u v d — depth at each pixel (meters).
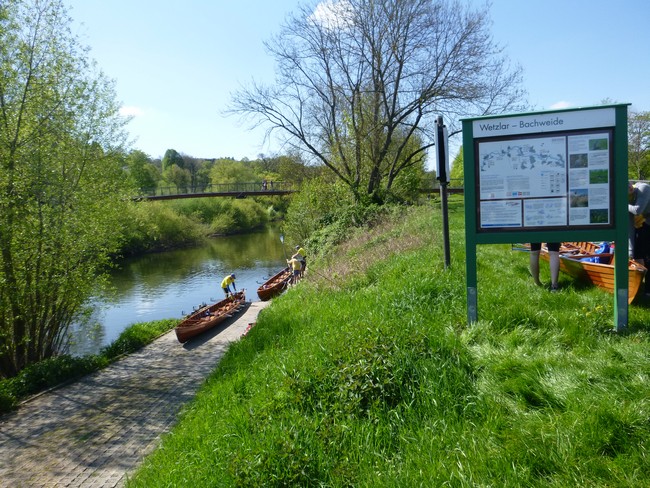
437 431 3.16
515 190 4.49
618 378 3.22
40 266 11.02
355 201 22.86
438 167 6.50
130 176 13.95
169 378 8.78
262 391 4.61
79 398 7.94
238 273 30.12
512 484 2.46
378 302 6.17
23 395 8.37
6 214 9.91
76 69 11.31
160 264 34.75
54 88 10.94
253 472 3.10
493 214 4.56
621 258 4.22
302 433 3.44
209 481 3.34
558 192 4.39
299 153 24.88
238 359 6.73
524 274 7.09
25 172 10.34
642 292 5.23
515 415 3.11
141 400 7.49
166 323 14.85
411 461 2.93
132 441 5.83
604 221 4.30
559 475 2.50
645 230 5.59
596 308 4.63
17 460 5.59
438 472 2.72
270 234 54.38
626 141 4.22
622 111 4.21
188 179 76.62
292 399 3.97
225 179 72.06
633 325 4.27
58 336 12.81
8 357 11.08
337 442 3.33
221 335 13.09
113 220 12.43
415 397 3.56
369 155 23.50
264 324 8.25
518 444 2.78
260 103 22.59
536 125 4.39
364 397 3.70
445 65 21.42
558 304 5.03
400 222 16.02
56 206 11.04
